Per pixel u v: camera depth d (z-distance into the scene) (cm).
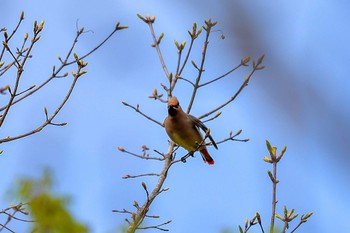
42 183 627
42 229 611
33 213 614
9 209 827
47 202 616
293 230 880
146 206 1041
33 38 1098
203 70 1498
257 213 882
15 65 1100
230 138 1377
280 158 919
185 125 1541
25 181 624
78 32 1178
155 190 1262
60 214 614
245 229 906
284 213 888
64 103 1092
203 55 1483
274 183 904
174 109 1527
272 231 871
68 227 611
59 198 620
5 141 1050
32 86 1097
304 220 881
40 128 1066
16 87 1063
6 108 1055
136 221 855
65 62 1139
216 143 1375
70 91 1105
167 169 1291
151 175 1288
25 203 664
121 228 681
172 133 1565
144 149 1325
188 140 1565
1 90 1075
